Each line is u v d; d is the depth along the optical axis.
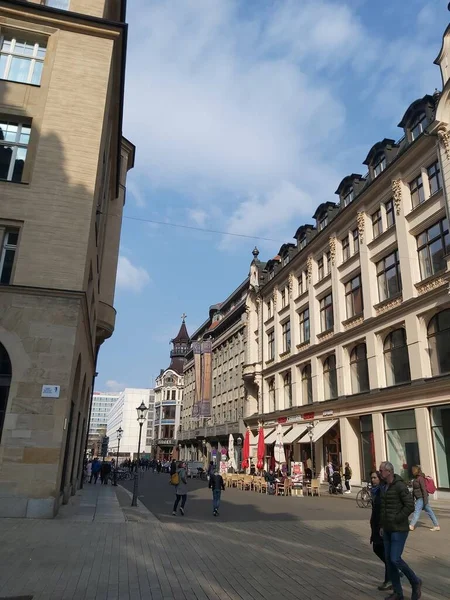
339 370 28.42
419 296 21.73
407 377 22.95
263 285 43.12
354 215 28.75
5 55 16.33
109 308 25.69
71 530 10.73
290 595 6.31
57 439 12.88
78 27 16.83
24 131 15.82
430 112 23.19
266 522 13.66
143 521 13.13
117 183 25.98
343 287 29.66
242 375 45.12
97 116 16.19
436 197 21.66
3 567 7.20
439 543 10.34
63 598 5.94
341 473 26.67
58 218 14.85
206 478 44.28
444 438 19.98
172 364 94.19
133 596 6.10
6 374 13.30
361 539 10.78
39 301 13.77
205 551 9.16
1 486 12.28
